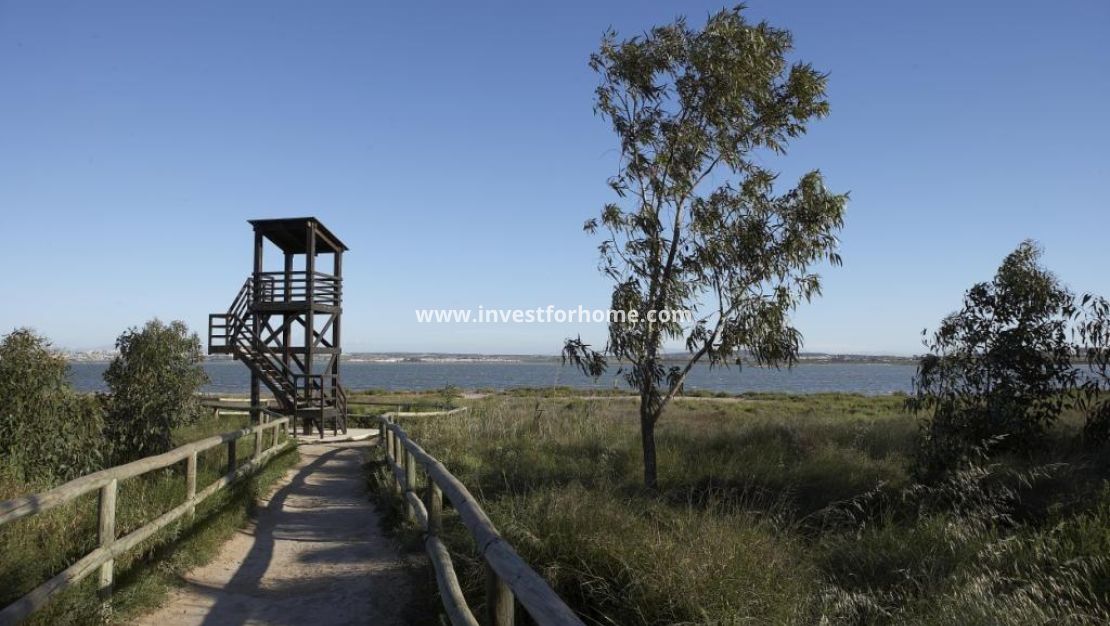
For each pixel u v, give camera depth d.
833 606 4.55
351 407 27.94
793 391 68.06
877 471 9.32
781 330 8.68
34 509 3.97
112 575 4.98
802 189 8.68
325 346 22.09
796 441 11.95
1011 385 9.39
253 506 9.02
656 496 8.18
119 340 11.98
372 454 14.20
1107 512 6.15
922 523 6.51
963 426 8.92
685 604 4.35
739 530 5.59
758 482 9.09
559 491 6.77
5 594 4.49
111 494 4.96
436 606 5.07
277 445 13.48
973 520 6.30
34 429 7.46
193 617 5.05
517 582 2.93
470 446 12.77
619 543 5.09
